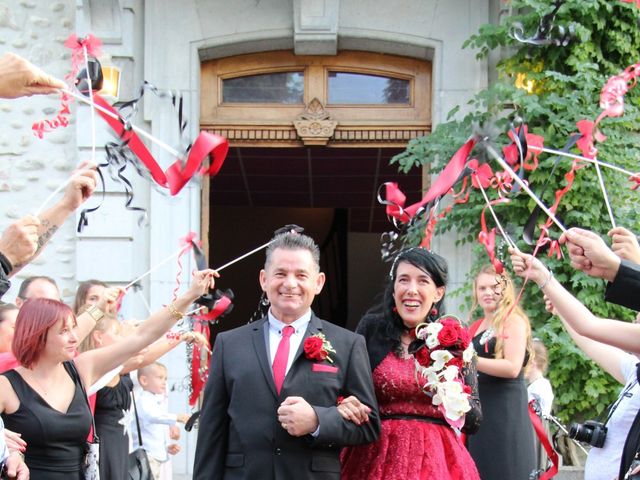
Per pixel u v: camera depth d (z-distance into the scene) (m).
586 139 3.78
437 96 7.78
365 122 8.09
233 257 14.58
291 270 3.66
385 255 4.41
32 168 7.77
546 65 7.32
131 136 3.94
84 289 5.37
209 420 3.61
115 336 4.73
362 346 3.72
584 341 4.10
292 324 3.69
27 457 3.69
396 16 7.85
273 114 8.12
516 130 4.22
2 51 7.83
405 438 3.71
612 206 7.08
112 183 7.56
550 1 7.07
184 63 7.82
